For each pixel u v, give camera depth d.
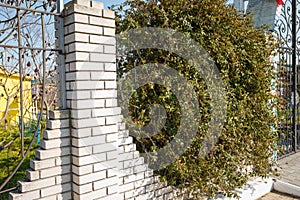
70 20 2.35
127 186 2.88
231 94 3.50
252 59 3.79
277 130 4.31
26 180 2.27
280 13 4.77
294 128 5.43
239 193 3.77
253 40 3.79
